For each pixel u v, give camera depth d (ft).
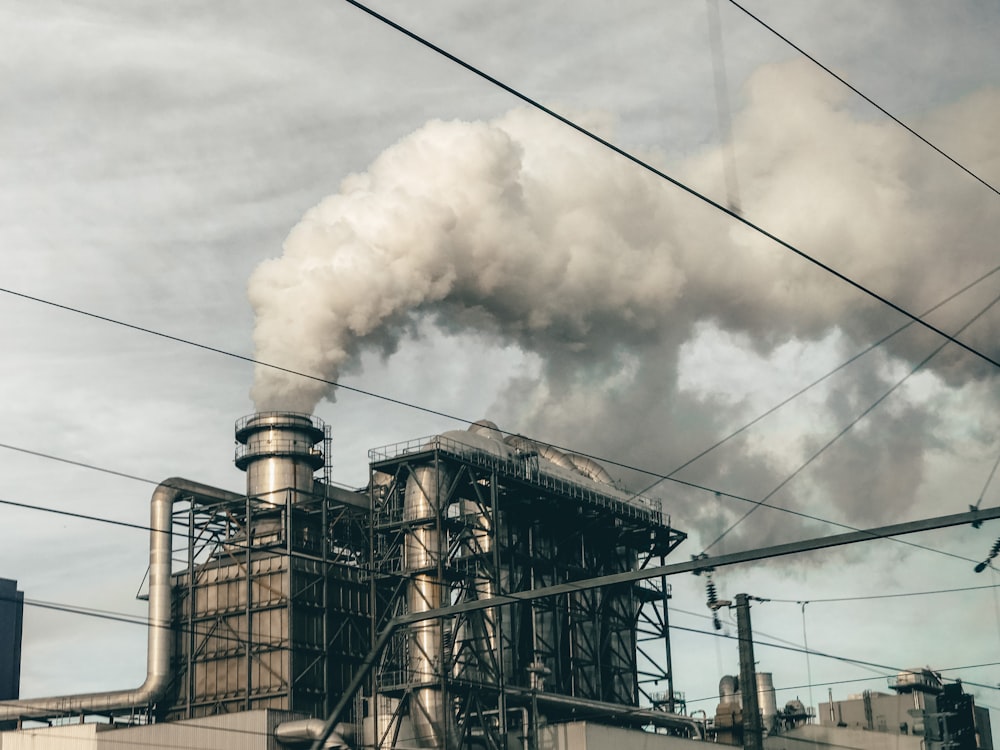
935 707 313.73
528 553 260.62
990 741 323.98
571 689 262.47
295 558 239.71
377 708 225.97
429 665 224.33
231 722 220.43
